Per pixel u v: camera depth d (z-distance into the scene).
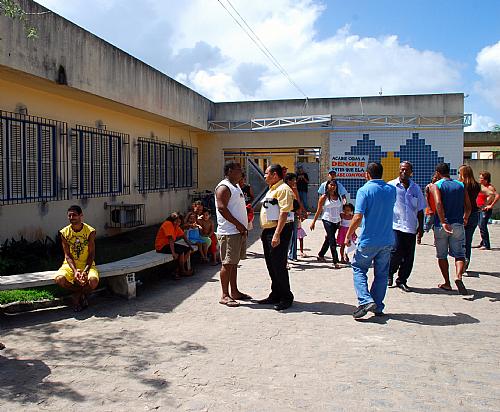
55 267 8.45
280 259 6.35
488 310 6.31
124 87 12.09
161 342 5.18
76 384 4.19
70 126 11.44
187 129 18.61
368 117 18.80
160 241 8.08
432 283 7.81
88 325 5.79
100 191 12.80
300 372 4.42
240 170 6.69
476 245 11.99
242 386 4.14
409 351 4.91
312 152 19.67
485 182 11.37
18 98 9.73
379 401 3.87
